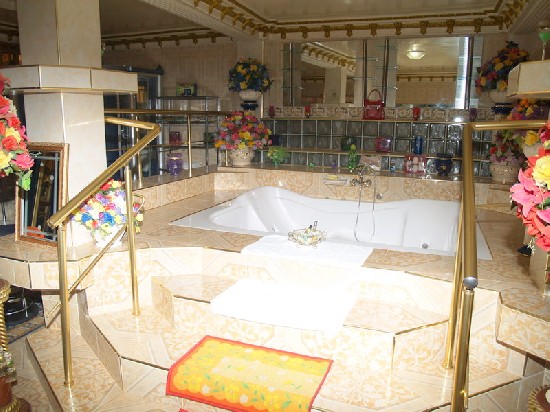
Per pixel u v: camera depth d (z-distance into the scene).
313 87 5.12
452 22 4.43
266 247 2.66
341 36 4.85
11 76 2.23
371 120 4.80
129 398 2.09
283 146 5.27
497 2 3.97
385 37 4.74
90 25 2.45
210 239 2.82
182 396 1.97
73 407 2.01
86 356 2.42
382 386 1.94
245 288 2.48
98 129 2.60
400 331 2.02
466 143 1.85
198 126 5.68
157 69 5.86
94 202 2.50
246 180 4.70
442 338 2.13
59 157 2.44
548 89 1.68
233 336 2.28
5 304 2.94
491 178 4.30
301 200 4.37
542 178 1.54
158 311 2.59
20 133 1.99
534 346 1.76
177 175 4.21
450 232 3.78
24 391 2.24
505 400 1.95
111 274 2.53
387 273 2.33
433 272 2.29
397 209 4.06
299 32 4.98
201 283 2.56
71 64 2.36
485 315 2.06
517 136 2.85
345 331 2.07
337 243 2.77
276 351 2.18
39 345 2.52
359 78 4.93
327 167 4.89
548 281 1.94
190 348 2.20
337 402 1.83
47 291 2.64
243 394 1.91
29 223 2.59
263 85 5.00
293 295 2.40
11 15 5.01
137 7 4.61
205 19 4.16
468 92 4.61
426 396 1.87
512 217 3.47
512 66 3.97
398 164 4.78
